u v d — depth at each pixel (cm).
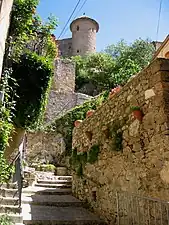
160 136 359
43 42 718
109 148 528
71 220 515
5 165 470
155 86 382
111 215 499
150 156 380
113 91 545
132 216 411
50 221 501
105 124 556
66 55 3519
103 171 552
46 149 1338
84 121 703
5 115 436
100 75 2223
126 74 1376
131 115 445
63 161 1288
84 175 667
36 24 646
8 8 355
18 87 596
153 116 381
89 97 1869
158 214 350
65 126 1395
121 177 469
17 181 569
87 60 2548
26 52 615
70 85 1986
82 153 686
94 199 593
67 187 833
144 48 2127
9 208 500
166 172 340
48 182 879
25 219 491
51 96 1745
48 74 632
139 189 404
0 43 329
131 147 438
